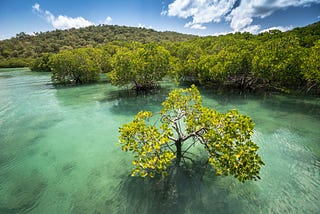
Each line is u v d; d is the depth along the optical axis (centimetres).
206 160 899
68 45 10706
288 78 2138
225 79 2434
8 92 2598
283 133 1176
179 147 909
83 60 3241
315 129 1230
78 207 655
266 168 837
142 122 747
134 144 690
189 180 766
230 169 612
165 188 727
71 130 1329
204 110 834
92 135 1244
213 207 638
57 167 897
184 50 3616
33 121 1508
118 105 1925
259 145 1034
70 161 945
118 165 899
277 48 2262
